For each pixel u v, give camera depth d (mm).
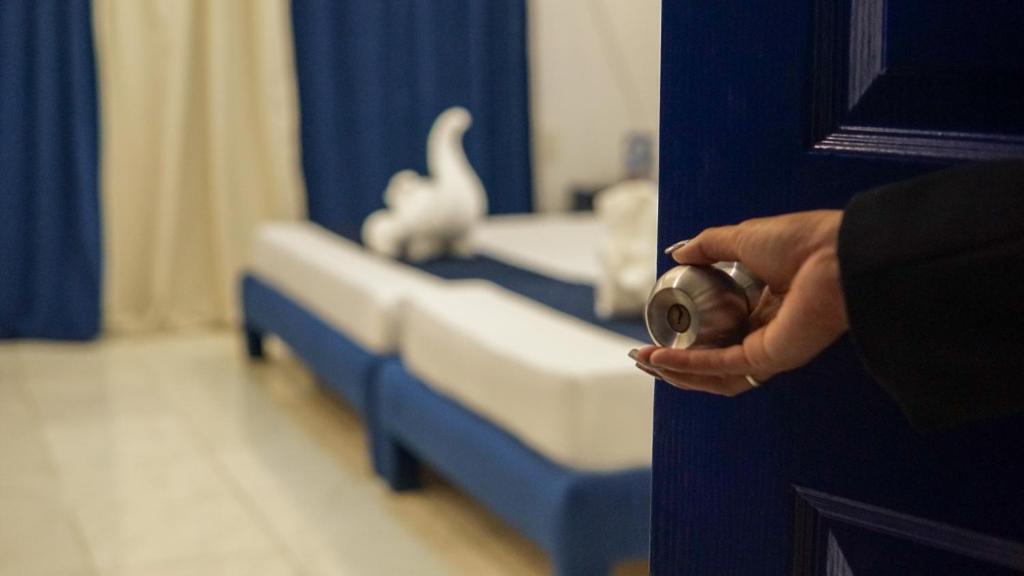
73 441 3389
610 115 5629
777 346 642
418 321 2789
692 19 784
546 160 5559
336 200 5086
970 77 660
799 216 651
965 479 692
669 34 799
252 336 4328
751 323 688
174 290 4848
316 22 4898
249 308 4223
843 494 745
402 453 2957
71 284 4590
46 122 4465
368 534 2721
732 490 802
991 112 655
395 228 3672
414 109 5172
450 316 2631
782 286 668
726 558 811
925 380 603
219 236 4820
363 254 3727
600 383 2113
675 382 721
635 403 2133
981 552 693
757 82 754
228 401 3822
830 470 749
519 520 2252
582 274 3436
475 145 5301
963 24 659
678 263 790
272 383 4055
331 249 3814
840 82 717
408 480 2982
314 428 3539
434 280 3281
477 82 5250
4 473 3107
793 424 764
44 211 4516
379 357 3033
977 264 566
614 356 2229
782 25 736
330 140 5012
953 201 577
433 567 2535
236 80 4824
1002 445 675
